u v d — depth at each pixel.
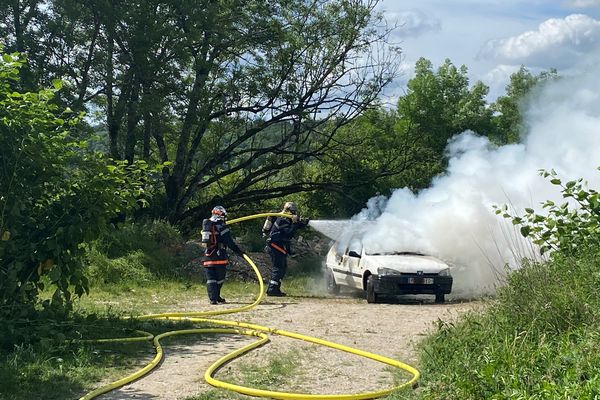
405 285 15.43
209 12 27.23
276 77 30.80
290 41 29.73
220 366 8.95
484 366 7.00
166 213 30.73
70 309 10.37
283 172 34.97
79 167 10.43
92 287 17.03
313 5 30.42
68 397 7.34
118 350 9.61
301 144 31.92
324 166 34.59
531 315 8.73
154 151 33.06
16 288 10.05
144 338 10.34
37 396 7.27
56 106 10.20
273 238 16.92
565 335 7.96
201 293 17.27
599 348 7.02
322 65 31.16
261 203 35.06
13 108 9.91
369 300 15.78
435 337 9.42
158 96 27.05
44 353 8.74
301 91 31.23
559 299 8.88
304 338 10.85
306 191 34.19
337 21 30.33
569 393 6.04
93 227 10.39
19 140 9.90
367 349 10.20
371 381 8.38
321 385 8.15
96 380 8.05
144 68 26.73
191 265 21.03
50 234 10.24
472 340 8.53
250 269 22.06
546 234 11.23
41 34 26.52
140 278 18.47
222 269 15.28
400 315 13.58
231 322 12.01
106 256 19.16
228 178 35.94
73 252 10.38
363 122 33.81
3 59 9.86
